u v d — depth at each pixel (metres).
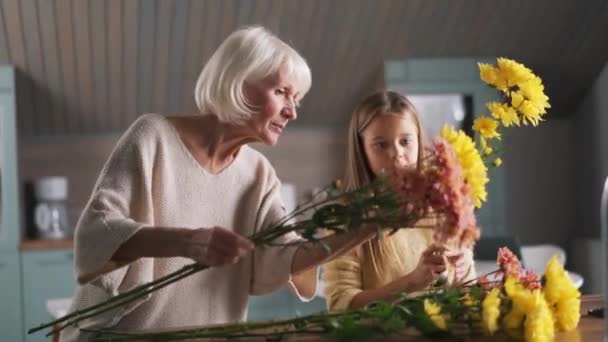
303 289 2.05
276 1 4.89
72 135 5.70
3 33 4.90
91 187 5.75
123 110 5.51
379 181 1.48
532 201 6.28
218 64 1.85
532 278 1.60
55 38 4.95
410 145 2.16
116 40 4.98
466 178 1.43
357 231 1.68
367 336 1.46
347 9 5.02
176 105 5.50
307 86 1.92
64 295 5.15
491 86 1.72
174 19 4.90
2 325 5.07
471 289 1.61
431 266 1.87
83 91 5.32
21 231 5.58
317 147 6.03
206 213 1.94
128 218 1.77
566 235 6.30
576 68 5.72
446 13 5.19
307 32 5.13
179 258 1.89
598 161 5.88
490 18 5.27
